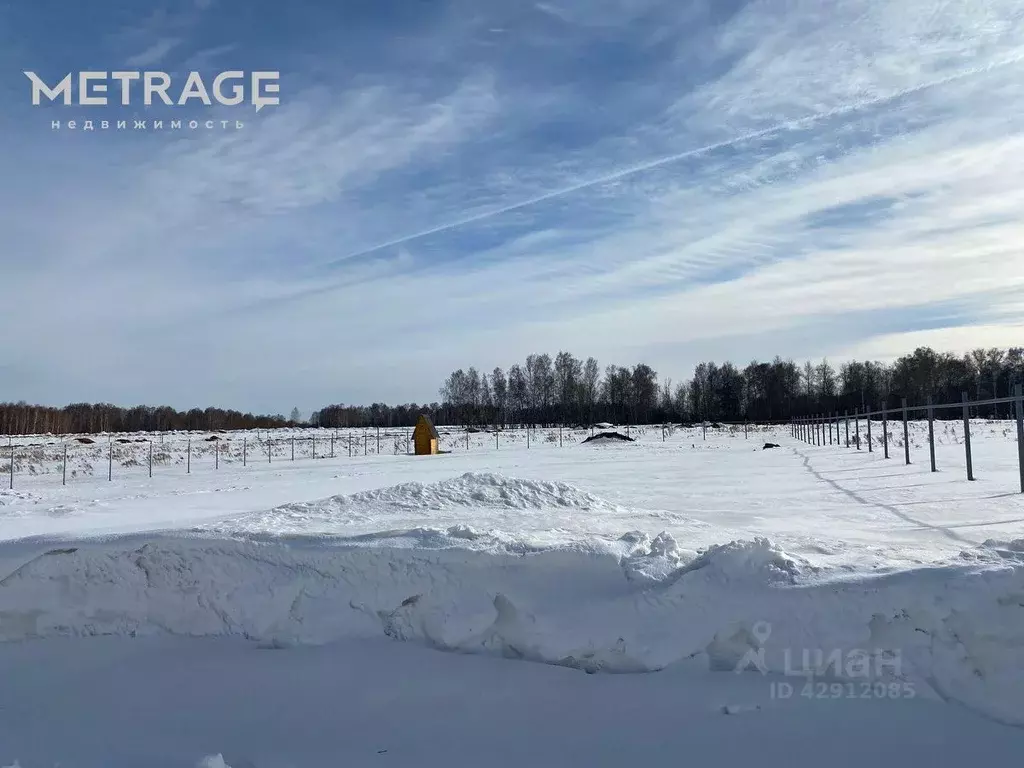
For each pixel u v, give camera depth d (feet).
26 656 15.58
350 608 15.48
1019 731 11.09
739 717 11.69
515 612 14.48
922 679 12.19
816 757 10.61
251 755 11.34
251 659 14.79
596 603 13.99
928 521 27.68
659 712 12.01
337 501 27.14
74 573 16.76
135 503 45.85
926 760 10.43
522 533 21.21
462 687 13.23
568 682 13.25
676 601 13.57
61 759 11.46
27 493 55.52
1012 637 11.79
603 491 42.75
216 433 258.98
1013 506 30.73
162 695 13.50
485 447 125.80
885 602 12.57
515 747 11.27
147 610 16.46
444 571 15.16
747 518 29.63
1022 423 34.81
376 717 12.34
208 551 16.51
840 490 40.04
